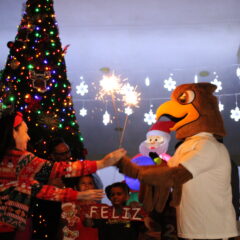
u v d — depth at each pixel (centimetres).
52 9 541
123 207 372
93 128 1066
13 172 295
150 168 287
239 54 1073
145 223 363
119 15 1036
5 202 288
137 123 1062
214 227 278
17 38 525
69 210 371
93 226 370
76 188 406
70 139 504
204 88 314
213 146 285
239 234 360
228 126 1036
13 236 297
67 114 514
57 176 303
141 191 317
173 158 306
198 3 980
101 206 373
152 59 1112
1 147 296
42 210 421
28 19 525
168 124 496
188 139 303
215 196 282
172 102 318
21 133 307
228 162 294
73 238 367
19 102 496
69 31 1090
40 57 509
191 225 280
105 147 1053
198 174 274
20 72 505
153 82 1092
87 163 307
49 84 507
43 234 423
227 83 1070
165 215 347
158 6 998
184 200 285
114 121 1063
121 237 366
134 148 1048
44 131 488
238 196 391
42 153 481
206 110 304
